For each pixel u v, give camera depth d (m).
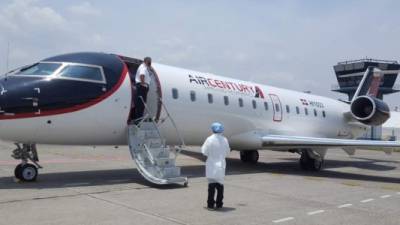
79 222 7.06
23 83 10.52
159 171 11.06
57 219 7.21
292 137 16.95
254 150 19.45
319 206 9.19
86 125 11.30
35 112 10.39
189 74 14.66
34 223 6.93
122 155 21.78
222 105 15.27
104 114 11.55
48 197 9.08
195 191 10.47
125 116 12.04
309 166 17.34
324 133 21.72
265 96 17.77
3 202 8.45
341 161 24.61
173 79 13.81
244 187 11.59
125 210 8.07
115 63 12.12
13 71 11.18
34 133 10.58
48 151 23.53
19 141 10.62
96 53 12.14
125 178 12.41
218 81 15.68
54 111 10.65
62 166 15.55
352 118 23.41
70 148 26.42
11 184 10.66
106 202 8.76
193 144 15.18
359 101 20.73
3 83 10.49
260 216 7.98
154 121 12.21
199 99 14.38
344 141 15.76
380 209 9.11
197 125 14.41
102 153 22.92
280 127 18.41
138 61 13.15
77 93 11.02
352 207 9.23
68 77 11.02
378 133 64.88
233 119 15.79
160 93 13.12
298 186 12.15
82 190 10.08
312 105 20.88
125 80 12.07
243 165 18.72
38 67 11.12
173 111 13.53
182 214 7.93
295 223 7.54
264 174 15.16
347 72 85.25
